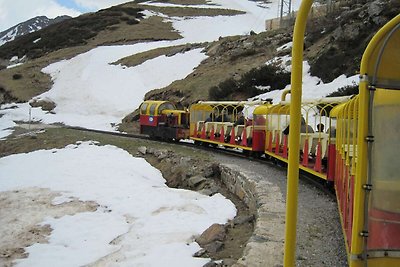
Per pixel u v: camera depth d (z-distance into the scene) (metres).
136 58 48.00
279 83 29.20
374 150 3.69
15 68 52.97
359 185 3.71
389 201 3.72
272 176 12.57
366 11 28.19
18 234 10.92
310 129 13.43
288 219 3.50
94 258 9.07
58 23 72.38
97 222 11.46
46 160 19.25
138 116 33.88
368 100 3.65
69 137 25.50
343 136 7.58
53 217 11.97
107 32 63.75
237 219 10.12
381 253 3.68
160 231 10.01
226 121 20.77
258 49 38.66
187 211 11.39
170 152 19.05
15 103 43.84
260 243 6.79
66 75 47.50
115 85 43.00
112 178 15.68
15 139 26.53
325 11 40.66
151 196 13.17
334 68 26.28
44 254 9.57
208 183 14.76
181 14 75.62
